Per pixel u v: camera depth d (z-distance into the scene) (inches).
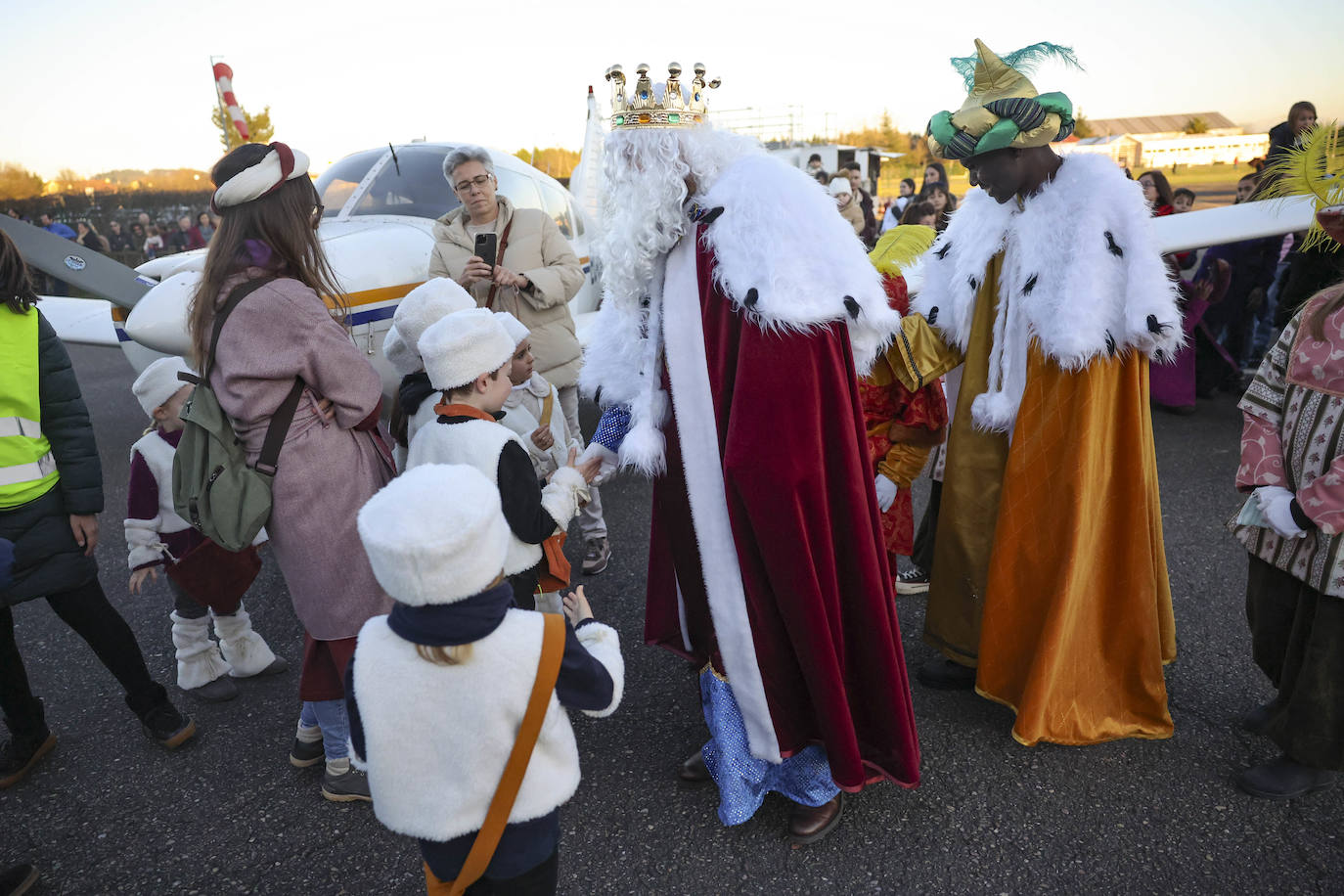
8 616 103.4
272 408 86.0
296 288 87.3
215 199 87.1
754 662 86.0
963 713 111.9
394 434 107.7
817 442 80.6
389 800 57.1
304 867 91.6
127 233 791.1
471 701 55.1
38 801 103.7
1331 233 83.1
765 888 85.4
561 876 88.0
